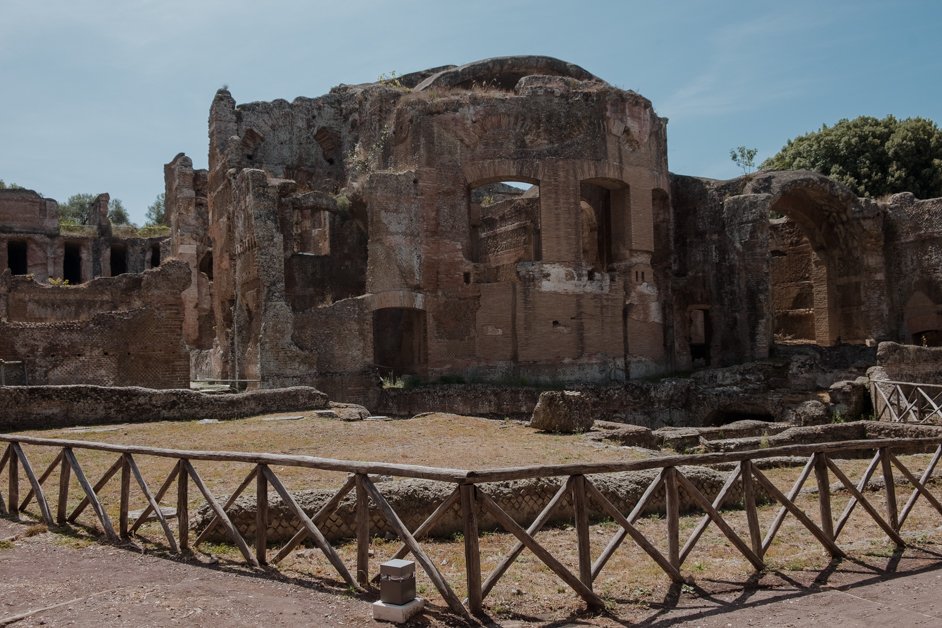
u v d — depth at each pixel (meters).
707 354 37.81
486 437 17.62
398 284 31.70
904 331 36.50
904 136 48.06
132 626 6.12
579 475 7.02
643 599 7.02
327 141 44.75
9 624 6.17
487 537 9.12
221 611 6.48
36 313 36.78
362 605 6.69
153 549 8.45
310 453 14.89
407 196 32.47
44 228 59.16
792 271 43.56
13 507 10.21
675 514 7.53
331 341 30.38
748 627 6.29
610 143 35.03
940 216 35.44
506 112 33.88
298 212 40.38
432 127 33.41
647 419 30.58
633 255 35.41
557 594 7.11
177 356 28.22
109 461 13.73
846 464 14.98
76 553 8.34
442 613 6.53
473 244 36.31
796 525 10.02
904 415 22.86
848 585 7.40
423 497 9.23
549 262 33.44
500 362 32.88
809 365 30.12
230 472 12.47
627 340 34.62
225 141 40.47
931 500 9.36
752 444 18.22
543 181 33.84
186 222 49.75
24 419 18.28
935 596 7.04
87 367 26.88
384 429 18.69
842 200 36.62
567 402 18.94
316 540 7.41
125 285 38.16
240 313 31.69
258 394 21.50
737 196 35.28
